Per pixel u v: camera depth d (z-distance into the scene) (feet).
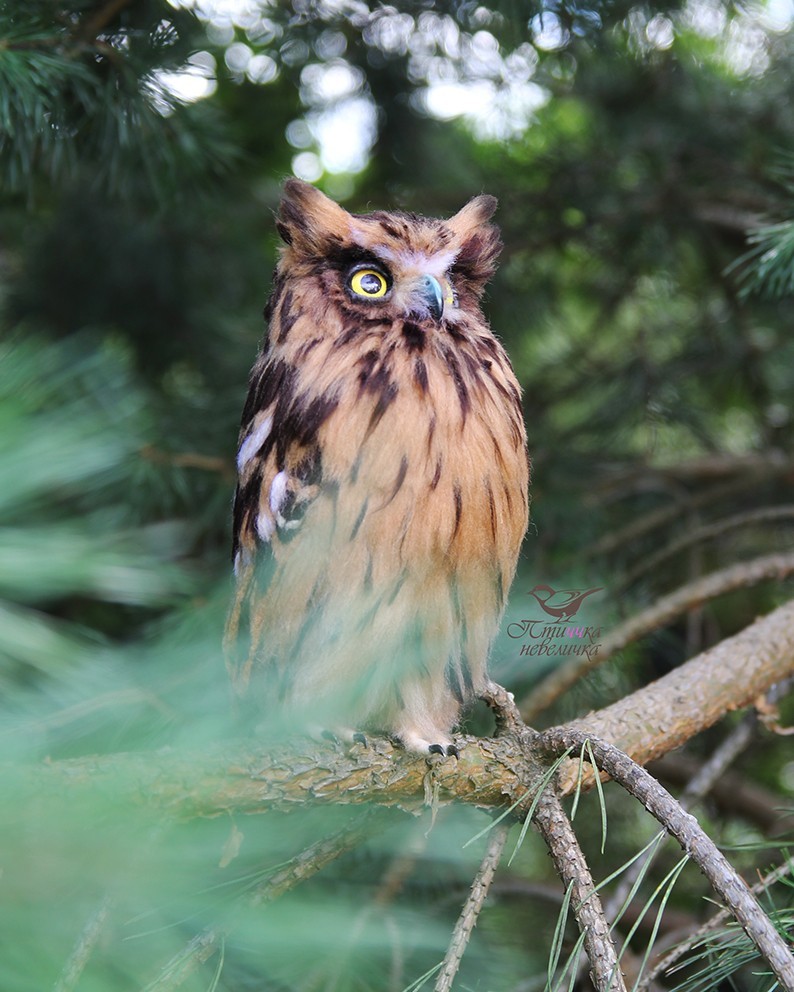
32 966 7.06
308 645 7.79
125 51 8.16
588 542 9.03
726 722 9.07
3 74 7.91
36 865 7.06
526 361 10.29
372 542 7.72
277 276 7.95
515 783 7.63
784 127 9.24
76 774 7.23
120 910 7.28
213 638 7.98
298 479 7.75
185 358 10.00
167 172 8.45
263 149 10.87
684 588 8.43
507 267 9.81
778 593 9.56
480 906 7.52
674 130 9.33
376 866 8.23
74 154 8.28
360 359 7.77
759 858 8.67
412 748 7.63
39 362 7.18
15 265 10.23
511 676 8.36
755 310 9.71
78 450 7.04
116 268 9.87
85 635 7.69
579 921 7.37
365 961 7.68
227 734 7.73
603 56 8.98
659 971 7.41
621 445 9.77
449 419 7.73
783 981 7.19
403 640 7.75
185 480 8.65
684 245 10.25
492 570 7.79
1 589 7.03
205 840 7.38
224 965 7.47
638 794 7.43
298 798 7.52
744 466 9.36
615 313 10.43
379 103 10.00
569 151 9.56
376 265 7.84
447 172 10.37
